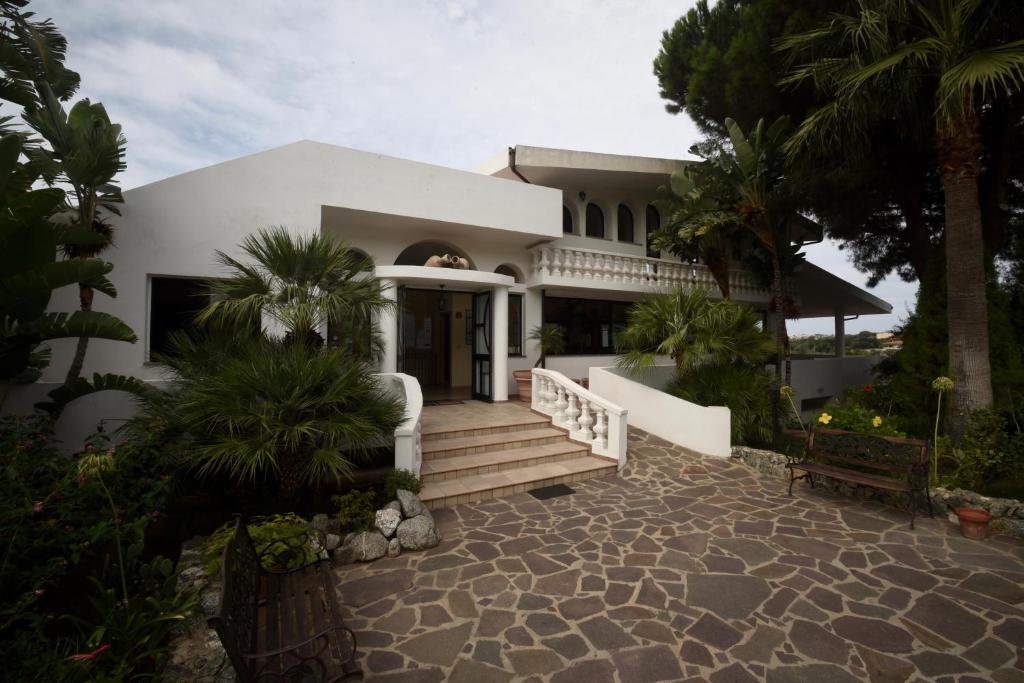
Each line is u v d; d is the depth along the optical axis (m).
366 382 5.69
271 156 8.56
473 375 11.70
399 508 5.16
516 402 11.09
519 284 12.73
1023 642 3.31
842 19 7.33
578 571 4.40
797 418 9.50
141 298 7.63
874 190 11.14
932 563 4.55
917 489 5.48
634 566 4.50
